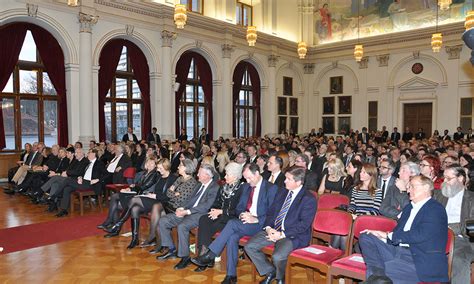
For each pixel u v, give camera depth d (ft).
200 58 51.47
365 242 11.31
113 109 44.62
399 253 11.32
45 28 36.99
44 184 26.55
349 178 18.66
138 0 41.91
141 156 32.40
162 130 45.75
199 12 50.06
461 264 12.05
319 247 13.03
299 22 66.23
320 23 66.64
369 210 15.46
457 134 52.01
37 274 14.66
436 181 18.76
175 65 46.83
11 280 14.07
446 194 13.98
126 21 41.75
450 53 54.85
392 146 34.53
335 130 65.72
